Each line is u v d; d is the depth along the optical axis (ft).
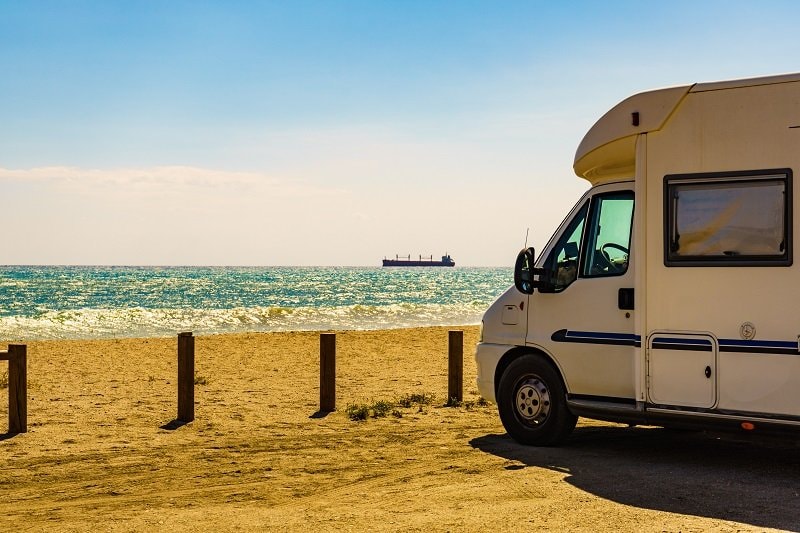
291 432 33.71
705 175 25.67
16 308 152.97
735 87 25.26
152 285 280.51
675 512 21.25
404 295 226.58
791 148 24.45
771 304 24.66
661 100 26.30
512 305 30.99
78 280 325.01
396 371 54.19
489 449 29.94
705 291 25.62
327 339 38.83
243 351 65.41
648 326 26.53
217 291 238.07
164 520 21.47
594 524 20.16
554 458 28.32
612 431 33.76
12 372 33.35
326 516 21.49
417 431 33.71
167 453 29.89
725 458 28.35
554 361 29.68
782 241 24.52
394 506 22.36
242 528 20.59
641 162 26.68
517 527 20.02
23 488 25.22
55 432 33.63
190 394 36.27
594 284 28.84
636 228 26.84
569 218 30.14
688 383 25.89
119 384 47.67
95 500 23.76
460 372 41.04
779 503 22.06
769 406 24.64
